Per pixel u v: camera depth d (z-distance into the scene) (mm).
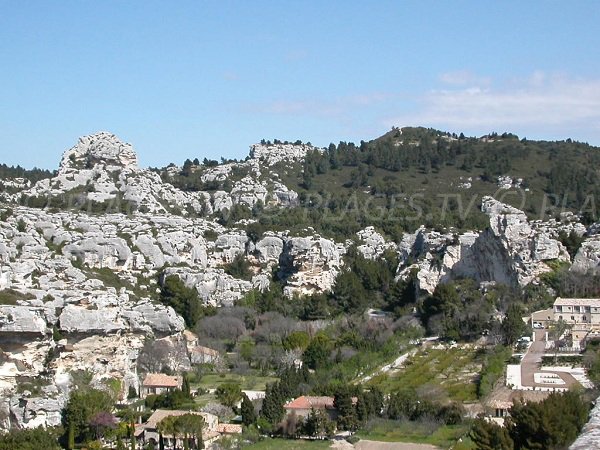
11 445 173875
